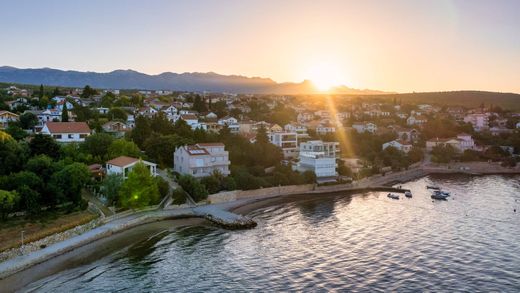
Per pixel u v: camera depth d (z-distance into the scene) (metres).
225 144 155.50
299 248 81.62
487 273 68.94
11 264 67.75
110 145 128.50
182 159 130.50
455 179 168.75
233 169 136.12
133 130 154.38
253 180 129.62
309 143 171.25
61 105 193.88
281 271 70.00
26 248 73.06
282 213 110.94
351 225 98.56
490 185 153.38
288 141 189.25
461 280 66.19
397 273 68.94
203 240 86.56
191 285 64.38
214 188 120.81
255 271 70.00
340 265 72.50
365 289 62.94
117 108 196.88
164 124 161.50
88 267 70.31
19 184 87.69
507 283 65.12
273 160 155.62
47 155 109.88
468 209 114.38
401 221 101.94
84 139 138.62
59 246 76.94
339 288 63.34
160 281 65.62
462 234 90.38
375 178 162.50
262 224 99.56
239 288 63.41
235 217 100.81
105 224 91.38
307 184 142.00
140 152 133.12
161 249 80.44
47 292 60.78
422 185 154.75
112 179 100.31
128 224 93.75
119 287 63.19
